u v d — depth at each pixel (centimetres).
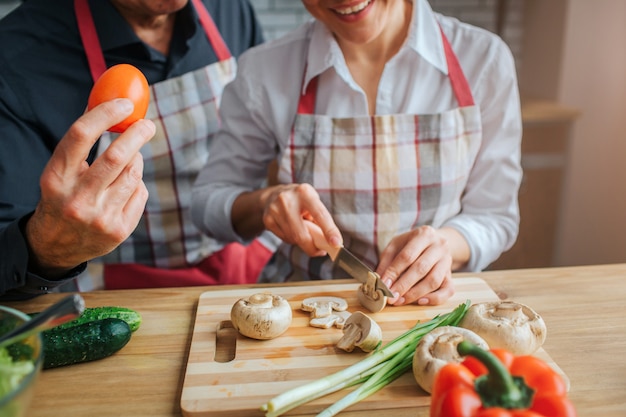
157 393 85
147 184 160
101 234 91
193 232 167
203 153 165
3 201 126
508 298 112
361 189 136
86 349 88
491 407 62
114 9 143
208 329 100
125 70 85
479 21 348
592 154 276
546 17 311
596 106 273
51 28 141
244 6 182
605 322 103
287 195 120
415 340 89
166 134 158
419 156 135
